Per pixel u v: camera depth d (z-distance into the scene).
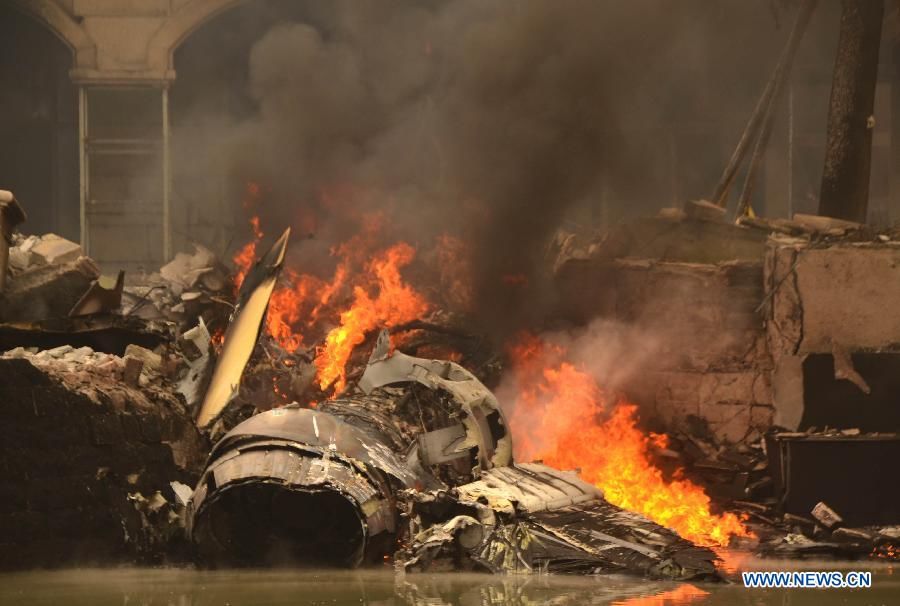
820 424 30.88
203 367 25.70
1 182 62.34
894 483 28.38
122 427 21.52
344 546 20.39
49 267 27.05
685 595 16.16
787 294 32.19
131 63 54.25
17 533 19.38
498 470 23.36
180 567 20.44
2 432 19.47
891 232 34.31
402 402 24.42
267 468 19.41
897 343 31.39
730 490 30.75
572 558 19.20
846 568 21.12
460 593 16.23
